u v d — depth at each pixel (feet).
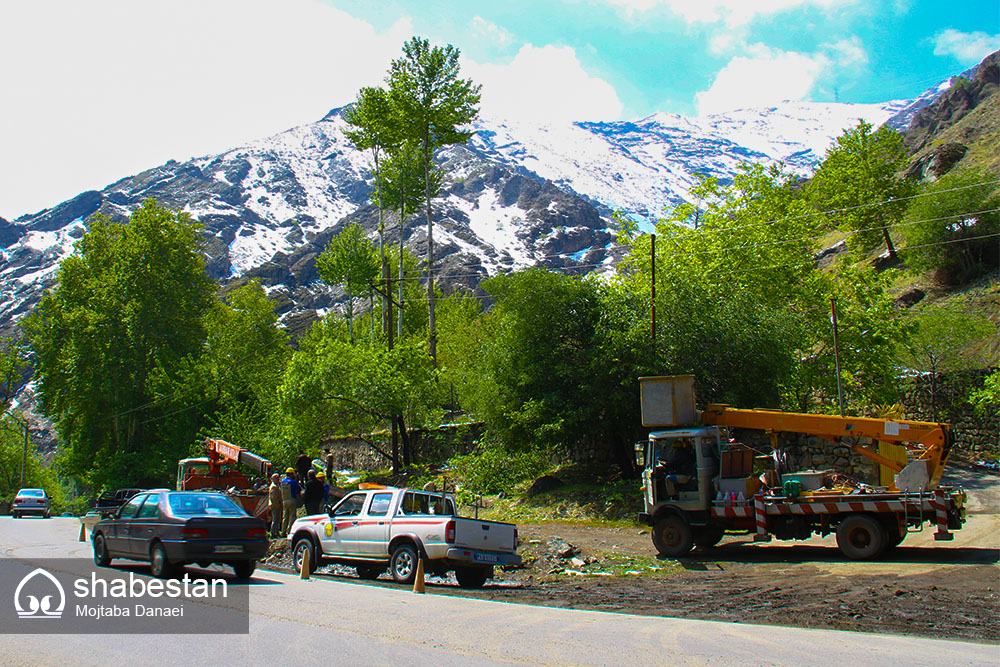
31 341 209.05
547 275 93.20
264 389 143.64
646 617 34.65
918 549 58.59
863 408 110.52
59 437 223.51
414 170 177.58
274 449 120.67
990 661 25.68
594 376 86.99
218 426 142.61
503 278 94.38
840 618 35.60
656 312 89.51
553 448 91.81
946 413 107.96
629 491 83.10
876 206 202.18
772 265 116.98
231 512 46.68
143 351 195.31
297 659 23.93
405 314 222.07
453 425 123.03
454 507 51.85
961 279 160.56
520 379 90.33
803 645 28.04
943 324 119.14
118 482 180.65
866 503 55.31
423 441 132.26
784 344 89.25
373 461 146.72
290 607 34.78
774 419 63.05
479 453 111.75
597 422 87.61
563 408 88.07
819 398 114.01
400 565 47.29
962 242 159.84
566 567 56.95
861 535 55.47
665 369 84.69
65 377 203.41
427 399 119.03
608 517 79.00
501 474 93.66
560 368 88.02
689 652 25.99
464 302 231.71
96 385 193.16
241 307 232.53
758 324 88.53
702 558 59.88
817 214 133.69
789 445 88.69
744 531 61.77
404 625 30.42
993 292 145.38
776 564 55.83
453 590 44.55
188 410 183.73
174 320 200.64
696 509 60.34
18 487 286.05
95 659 23.77
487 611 35.17
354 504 52.47
